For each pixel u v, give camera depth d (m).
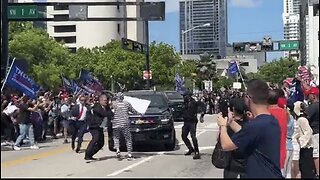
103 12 115.69
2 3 19.98
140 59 74.94
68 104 21.47
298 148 9.98
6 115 19.73
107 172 12.72
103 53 80.38
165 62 75.62
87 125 17.16
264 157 5.27
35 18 24.52
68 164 14.44
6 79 20.38
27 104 18.89
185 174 12.26
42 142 21.72
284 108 8.72
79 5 25.09
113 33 127.00
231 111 6.71
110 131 16.94
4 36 20.05
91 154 15.33
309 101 10.55
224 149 5.51
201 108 16.86
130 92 18.77
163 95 18.56
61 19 25.25
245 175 5.60
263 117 5.35
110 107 16.88
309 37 48.44
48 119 23.20
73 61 77.06
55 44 61.50
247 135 5.30
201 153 16.94
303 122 10.07
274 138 5.27
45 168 13.65
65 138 21.45
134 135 17.03
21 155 16.88
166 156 16.16
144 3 25.42
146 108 16.66
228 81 111.44
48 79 56.28
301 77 19.19
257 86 5.50
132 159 15.39
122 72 74.25
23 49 55.34
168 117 17.45
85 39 127.56
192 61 101.50
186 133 15.91
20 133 18.69
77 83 28.89
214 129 27.06
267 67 112.31
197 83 89.88
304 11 57.78
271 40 55.62
